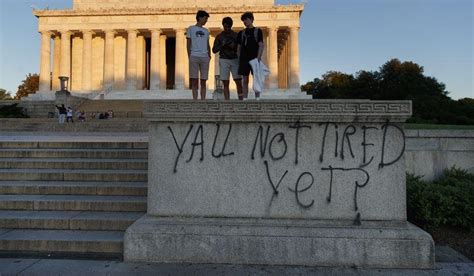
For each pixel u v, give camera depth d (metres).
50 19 66.19
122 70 69.81
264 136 6.88
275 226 6.70
